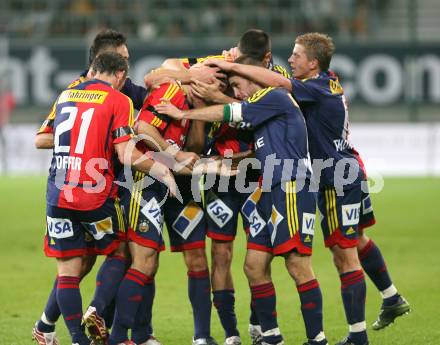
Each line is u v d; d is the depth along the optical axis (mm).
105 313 22297
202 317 22359
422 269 33562
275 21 80438
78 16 81188
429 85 75062
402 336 23953
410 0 77188
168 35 80125
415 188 61625
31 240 40938
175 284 31141
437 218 47344
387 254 36906
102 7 82875
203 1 82188
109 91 21391
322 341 21047
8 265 34875
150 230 21516
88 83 21625
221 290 22922
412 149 72125
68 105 21344
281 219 20859
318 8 82188
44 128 22188
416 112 75312
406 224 45344
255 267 21359
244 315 26625
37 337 22297
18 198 56219
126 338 21391
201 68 22188
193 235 22469
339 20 81000
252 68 21875
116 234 21391
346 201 22156
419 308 27219
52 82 75125
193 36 79000
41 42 75000
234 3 82250
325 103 22016
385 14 82562
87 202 20766
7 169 73812
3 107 74312
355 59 75375
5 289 30281
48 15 81250
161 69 22953
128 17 81188
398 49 75125
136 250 21500
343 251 22188
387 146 72375
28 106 75062
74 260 21156
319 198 22562
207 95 22016
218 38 78250
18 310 27172
